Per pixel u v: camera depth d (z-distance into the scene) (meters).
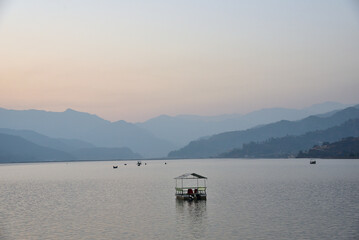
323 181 140.12
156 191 116.19
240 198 94.50
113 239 56.25
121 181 164.50
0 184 157.25
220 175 192.75
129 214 74.69
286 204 83.06
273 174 192.25
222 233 58.56
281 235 56.53
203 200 92.06
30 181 175.25
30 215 74.94
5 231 61.38
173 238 56.44
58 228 63.12
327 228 60.06
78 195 108.69
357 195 95.69
